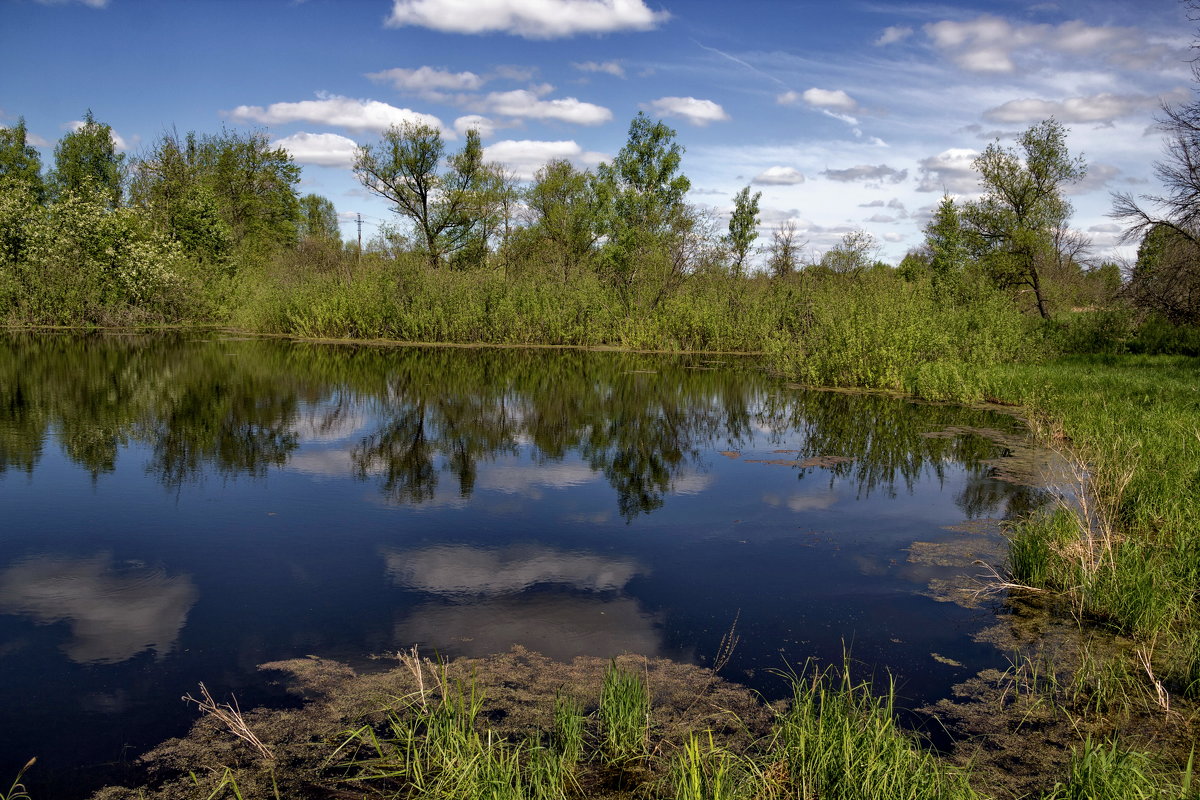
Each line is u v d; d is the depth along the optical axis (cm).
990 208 2739
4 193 2469
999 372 1598
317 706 375
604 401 1407
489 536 639
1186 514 631
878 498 777
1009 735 361
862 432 1138
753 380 1759
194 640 443
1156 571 514
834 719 340
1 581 525
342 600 503
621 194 3666
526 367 1958
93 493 743
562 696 383
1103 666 423
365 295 2625
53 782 315
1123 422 1003
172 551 589
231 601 498
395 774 322
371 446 980
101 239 2616
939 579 560
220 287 3108
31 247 2484
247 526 652
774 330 2194
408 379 1636
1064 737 360
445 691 354
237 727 353
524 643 446
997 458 960
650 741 349
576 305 2678
